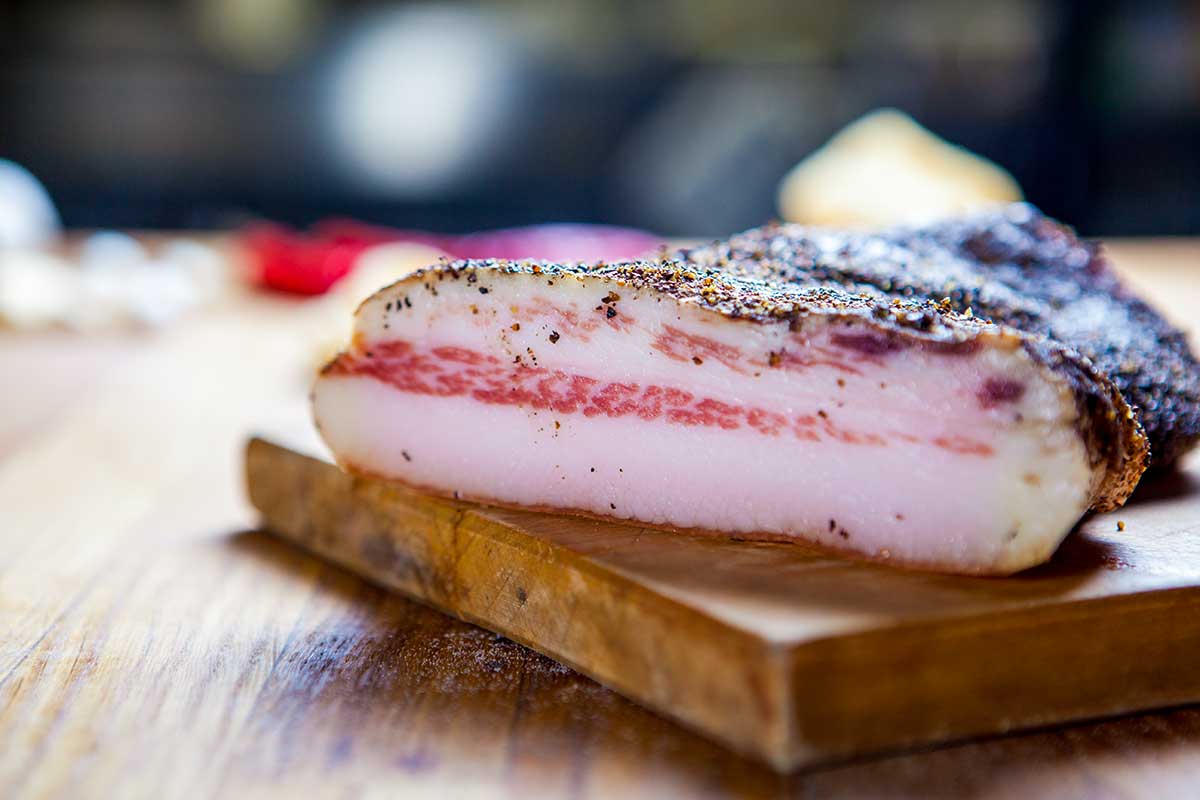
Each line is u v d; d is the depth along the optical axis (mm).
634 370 365
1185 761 326
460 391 384
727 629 321
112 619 383
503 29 1204
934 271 415
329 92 1235
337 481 410
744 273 396
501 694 347
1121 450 346
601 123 1253
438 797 315
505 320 376
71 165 1231
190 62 1208
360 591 400
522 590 363
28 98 1201
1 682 354
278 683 353
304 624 381
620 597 341
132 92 1213
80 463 501
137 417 553
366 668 359
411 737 333
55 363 649
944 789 317
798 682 316
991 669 329
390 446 394
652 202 1244
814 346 350
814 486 352
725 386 357
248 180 1263
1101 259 453
